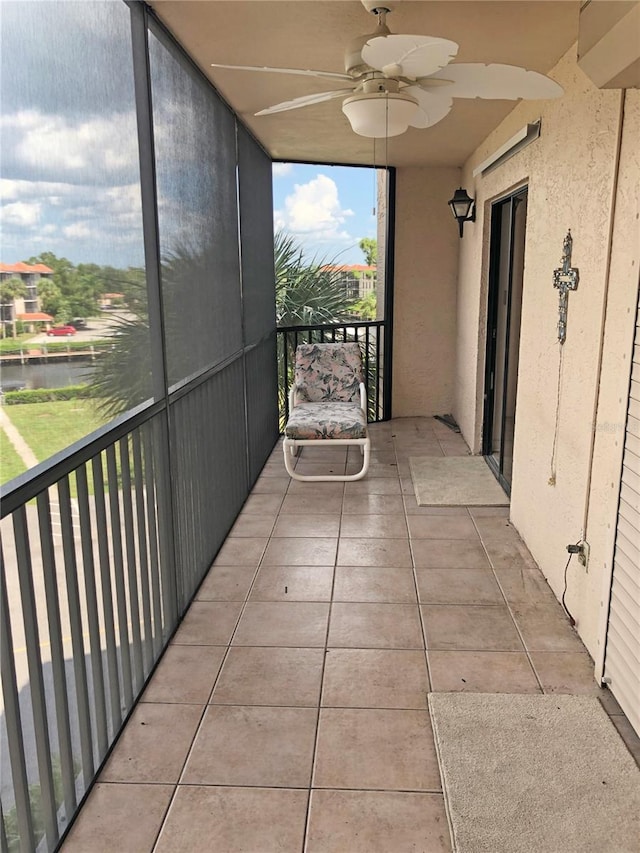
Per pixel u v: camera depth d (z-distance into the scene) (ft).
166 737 6.82
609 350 7.44
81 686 6.02
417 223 19.83
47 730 5.40
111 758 6.54
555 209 9.65
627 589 6.75
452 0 7.35
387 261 20.03
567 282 8.85
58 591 5.75
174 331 8.62
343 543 11.67
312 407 16.31
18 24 4.77
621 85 6.55
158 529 8.25
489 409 16.76
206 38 8.54
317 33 8.36
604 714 6.97
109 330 6.48
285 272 21.45
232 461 12.57
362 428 14.82
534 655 8.14
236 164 12.88
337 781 6.19
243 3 7.45
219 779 6.24
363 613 9.26
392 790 6.08
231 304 12.40
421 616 9.14
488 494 14.02
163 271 8.13
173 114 8.59
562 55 9.15
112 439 6.50
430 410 21.34
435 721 6.91
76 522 6.24
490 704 7.18
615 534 7.01
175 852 5.47
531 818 5.65
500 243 15.78
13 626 5.09
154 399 7.89
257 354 15.51
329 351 17.63
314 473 15.80
